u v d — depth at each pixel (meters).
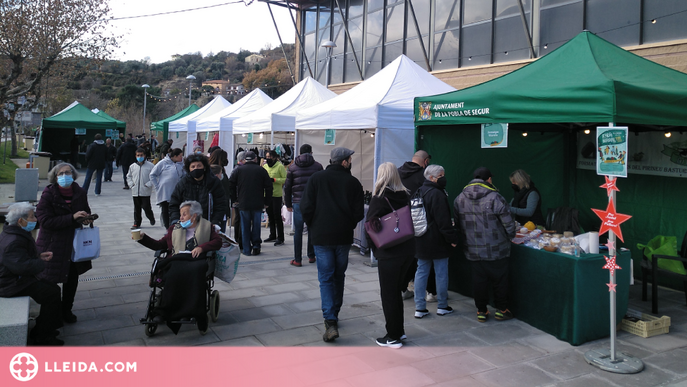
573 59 4.99
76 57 16.89
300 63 21.30
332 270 4.40
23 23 14.98
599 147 3.94
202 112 18.55
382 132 7.03
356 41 17.80
